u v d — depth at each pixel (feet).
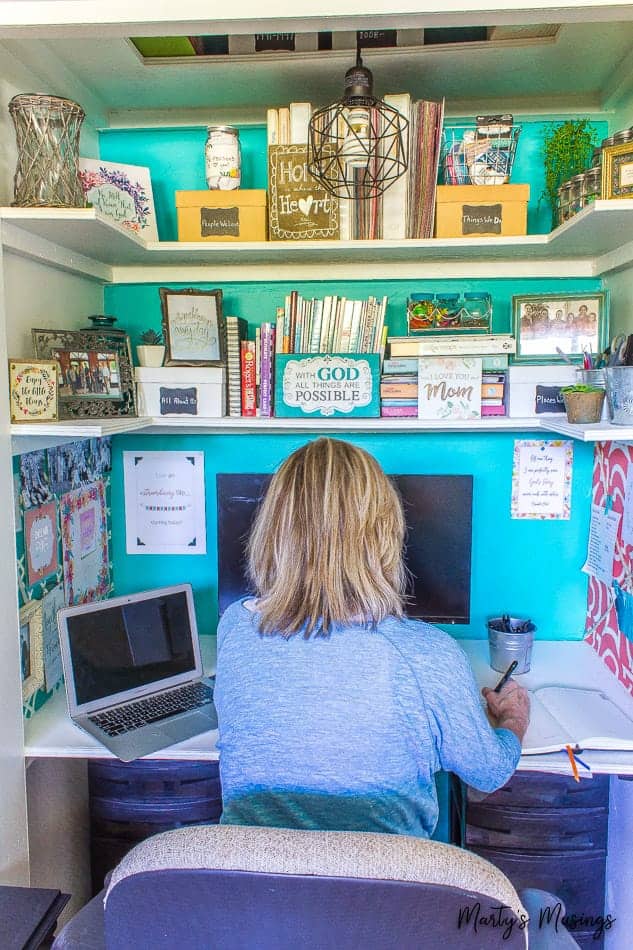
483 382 5.41
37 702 5.03
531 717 4.79
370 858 2.34
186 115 5.96
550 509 6.25
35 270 4.88
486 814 5.09
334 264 5.92
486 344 5.34
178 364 5.48
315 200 5.17
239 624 3.47
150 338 5.71
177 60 5.12
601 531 5.91
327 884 2.29
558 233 4.81
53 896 3.61
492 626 5.79
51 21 3.85
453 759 3.30
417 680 3.16
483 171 5.22
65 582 5.47
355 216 5.20
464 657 3.37
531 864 5.06
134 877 2.40
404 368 5.40
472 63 5.14
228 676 3.33
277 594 3.33
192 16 3.81
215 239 5.30
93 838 5.27
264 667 3.20
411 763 3.11
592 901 5.09
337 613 3.20
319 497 3.35
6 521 4.35
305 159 5.14
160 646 5.39
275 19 3.81
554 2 3.69
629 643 5.31
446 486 5.65
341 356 5.37
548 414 5.39
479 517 6.31
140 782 5.16
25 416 4.45
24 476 4.79
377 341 5.40
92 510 5.98
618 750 4.47
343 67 5.19
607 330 5.48
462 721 3.25
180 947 2.42
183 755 4.43
